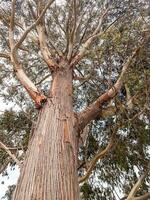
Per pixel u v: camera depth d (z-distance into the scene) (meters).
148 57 5.82
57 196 3.45
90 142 7.80
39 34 8.10
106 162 7.85
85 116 5.37
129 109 5.76
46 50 7.55
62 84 6.21
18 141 8.80
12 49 5.91
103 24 9.60
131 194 4.70
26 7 9.64
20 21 9.55
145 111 6.43
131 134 7.46
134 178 7.59
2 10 8.45
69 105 5.49
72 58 7.61
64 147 4.32
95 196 7.74
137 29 5.84
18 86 9.30
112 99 5.76
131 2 8.34
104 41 5.76
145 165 7.26
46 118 4.93
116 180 7.74
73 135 4.75
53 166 3.88
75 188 3.78
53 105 5.26
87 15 9.96
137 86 5.79
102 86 7.45
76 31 8.71
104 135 7.83
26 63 9.72
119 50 5.73
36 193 3.41
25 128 9.02
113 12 9.61
